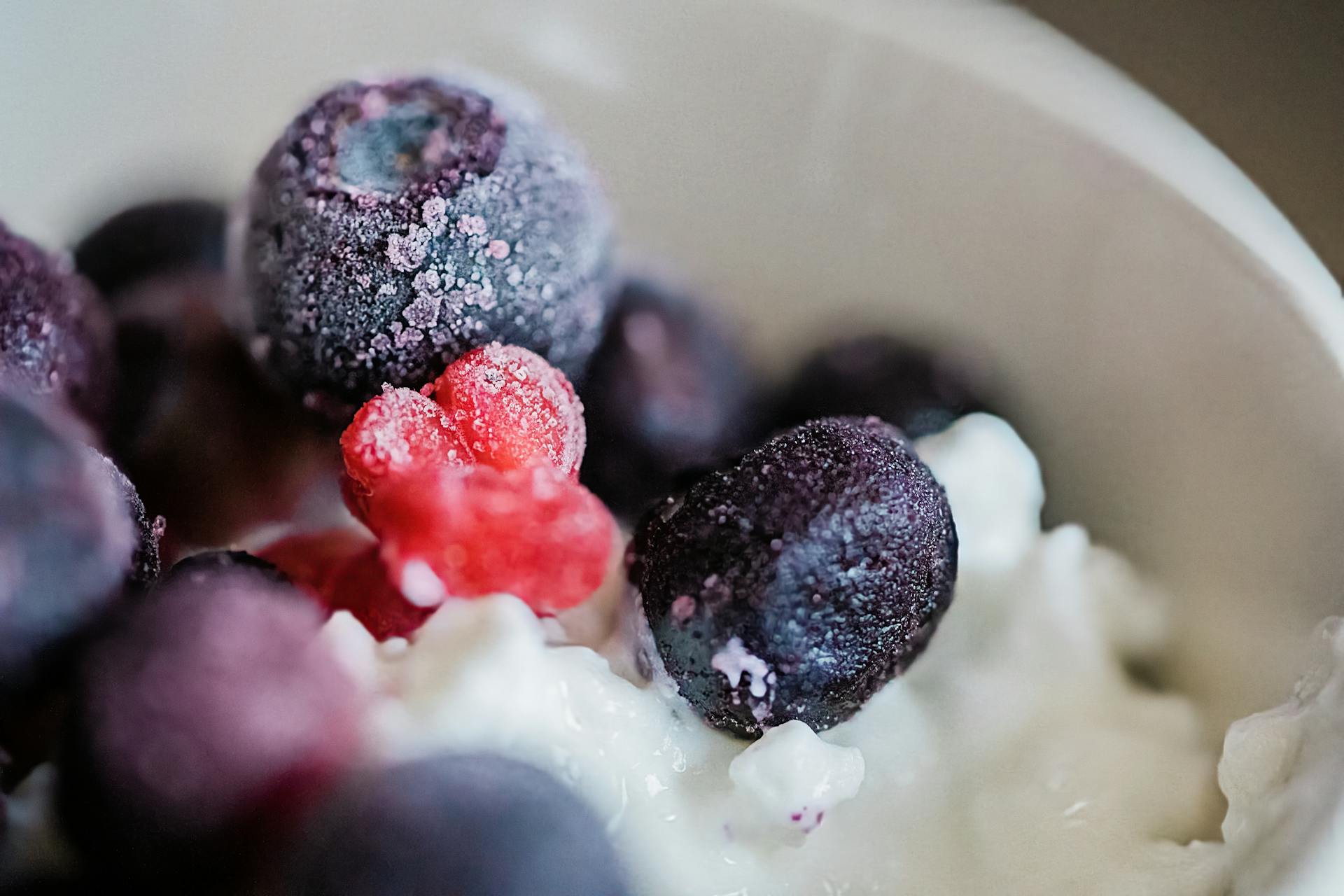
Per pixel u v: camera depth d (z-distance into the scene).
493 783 0.06
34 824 0.06
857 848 0.07
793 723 0.07
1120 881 0.07
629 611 0.07
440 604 0.07
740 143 0.08
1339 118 0.07
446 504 0.07
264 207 0.07
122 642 0.06
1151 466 0.08
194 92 0.08
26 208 0.08
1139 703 0.07
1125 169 0.07
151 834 0.06
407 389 0.07
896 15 0.08
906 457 0.07
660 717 0.07
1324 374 0.07
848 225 0.08
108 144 0.08
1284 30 0.08
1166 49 0.08
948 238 0.08
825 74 0.08
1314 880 0.06
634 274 0.08
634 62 0.08
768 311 0.08
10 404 0.06
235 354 0.08
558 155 0.08
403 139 0.07
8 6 0.08
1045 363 0.08
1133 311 0.08
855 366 0.08
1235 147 0.08
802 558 0.07
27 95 0.08
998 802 0.07
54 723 0.06
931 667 0.07
